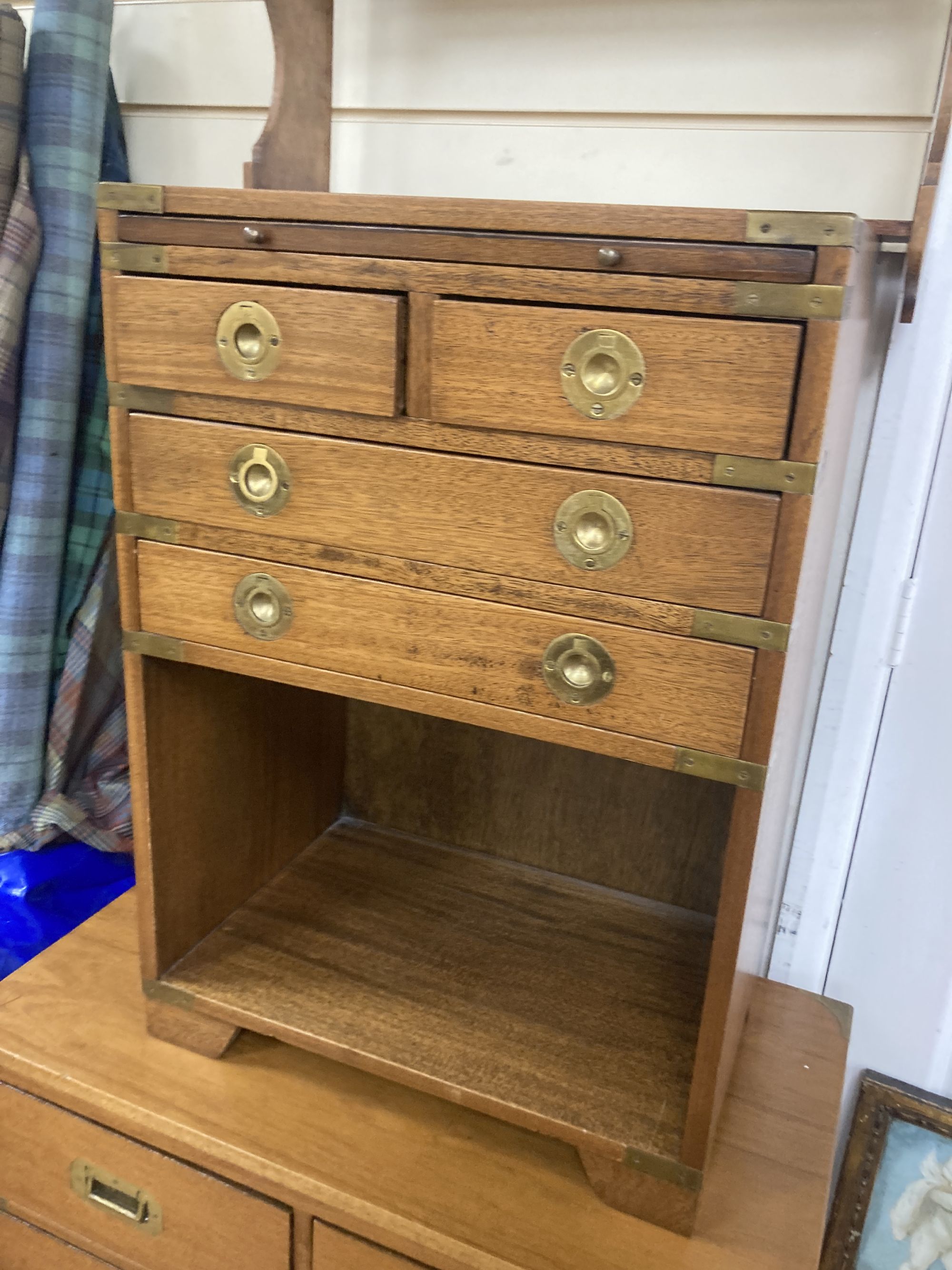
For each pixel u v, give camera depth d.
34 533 1.03
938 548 0.91
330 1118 0.79
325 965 0.89
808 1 0.82
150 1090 0.81
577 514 0.61
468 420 0.62
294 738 1.01
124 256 0.68
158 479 0.72
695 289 0.55
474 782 1.07
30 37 1.00
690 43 0.85
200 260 0.66
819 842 1.02
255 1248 0.78
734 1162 0.78
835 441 0.64
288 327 0.64
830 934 1.05
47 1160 0.85
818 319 0.53
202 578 0.73
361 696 0.71
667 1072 0.78
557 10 0.88
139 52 1.04
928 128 0.81
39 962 0.95
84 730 1.13
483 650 0.66
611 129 0.90
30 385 1.00
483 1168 0.76
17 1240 0.90
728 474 0.57
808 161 0.85
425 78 0.94
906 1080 1.06
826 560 0.80
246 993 0.84
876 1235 1.05
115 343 0.70
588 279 0.57
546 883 1.05
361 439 0.65
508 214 0.58
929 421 0.88
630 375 0.57
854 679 0.96
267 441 0.67
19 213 0.96
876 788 0.99
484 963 0.91
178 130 1.05
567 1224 0.72
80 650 1.09
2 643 1.04
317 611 0.70
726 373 0.55
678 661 0.61
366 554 0.67
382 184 0.98
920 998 1.03
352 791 1.15
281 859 1.04
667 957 0.93
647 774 0.99
